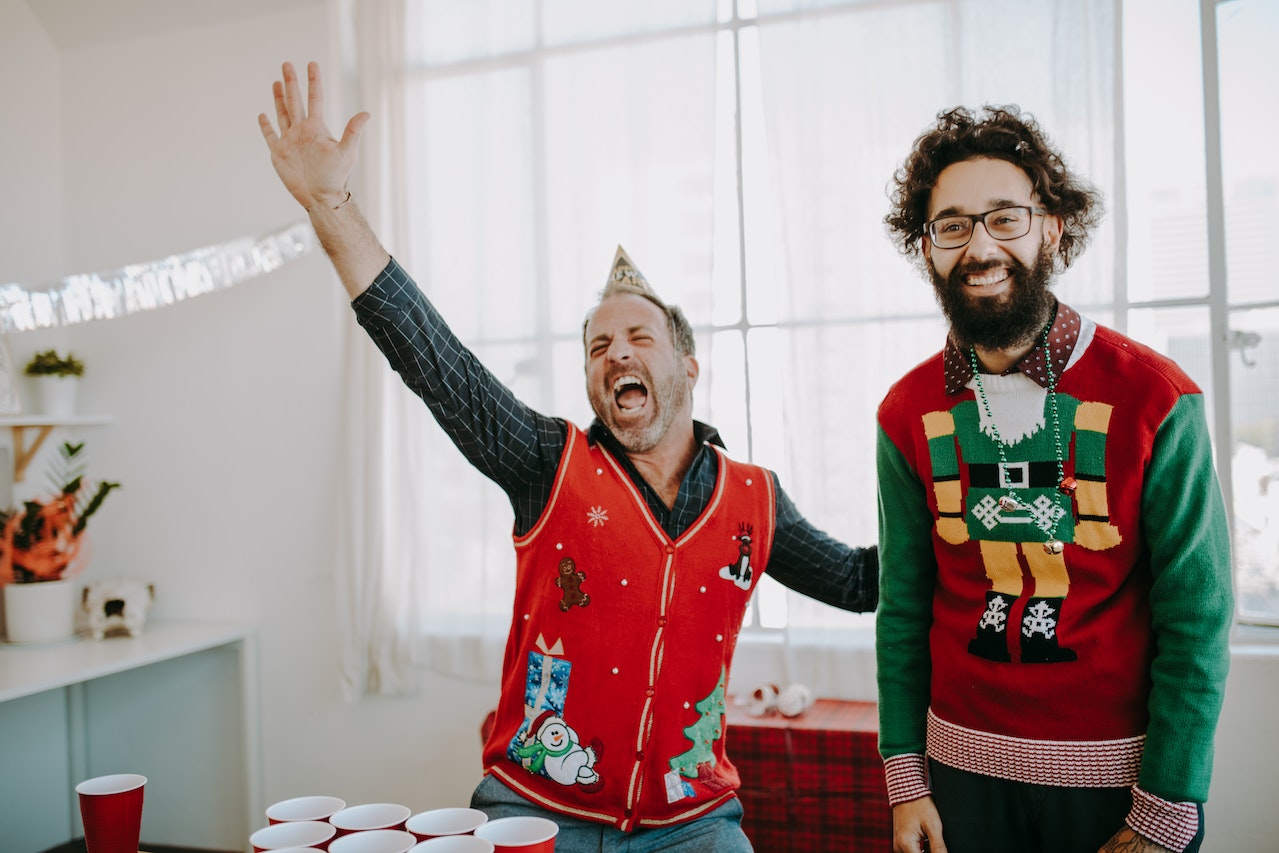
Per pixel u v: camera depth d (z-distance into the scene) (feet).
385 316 4.22
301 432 9.64
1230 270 7.57
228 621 9.84
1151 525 3.80
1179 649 3.69
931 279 4.23
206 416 9.93
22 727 9.42
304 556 9.61
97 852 3.32
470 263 9.25
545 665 4.62
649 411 4.88
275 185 9.76
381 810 3.26
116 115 10.21
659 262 8.61
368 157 9.47
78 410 10.32
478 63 9.22
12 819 9.30
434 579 9.25
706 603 4.72
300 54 9.64
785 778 7.22
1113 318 7.55
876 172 8.09
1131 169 7.78
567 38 8.98
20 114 9.94
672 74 8.64
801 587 5.24
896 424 4.39
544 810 4.52
